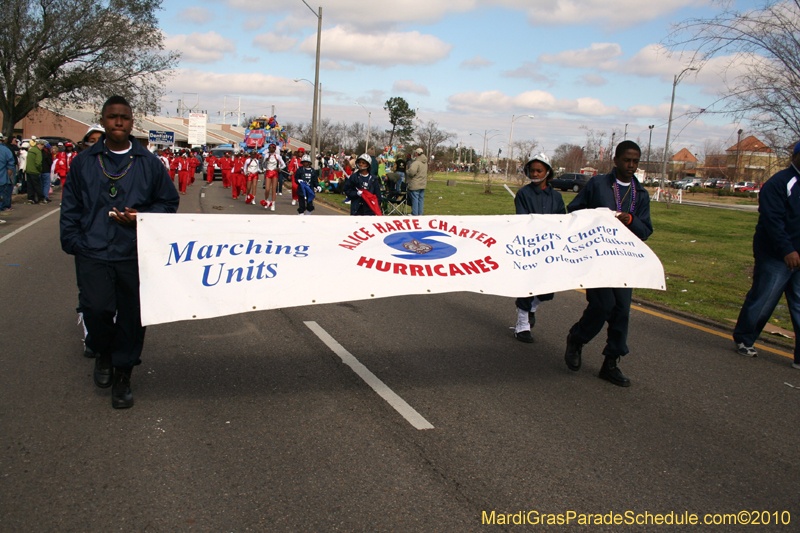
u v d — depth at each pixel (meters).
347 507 2.96
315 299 4.04
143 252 3.70
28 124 47.16
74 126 48.91
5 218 14.09
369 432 3.80
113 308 3.73
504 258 4.62
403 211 18.11
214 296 3.82
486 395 4.54
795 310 5.62
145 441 3.55
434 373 4.97
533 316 6.42
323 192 25.72
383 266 4.31
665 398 4.69
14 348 5.09
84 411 3.91
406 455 3.53
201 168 41.00
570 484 3.29
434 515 2.93
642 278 4.74
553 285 4.59
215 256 3.89
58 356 4.93
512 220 4.79
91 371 4.63
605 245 4.84
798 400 4.79
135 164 3.79
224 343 5.51
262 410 4.06
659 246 14.47
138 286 3.83
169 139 34.12
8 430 3.60
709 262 12.16
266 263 4.02
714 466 3.60
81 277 3.69
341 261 4.22
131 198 3.76
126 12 30.03
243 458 3.40
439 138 68.81
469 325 6.60
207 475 3.20
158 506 2.90
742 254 13.44
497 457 3.55
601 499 3.16
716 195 47.72
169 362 4.91
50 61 28.33
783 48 9.20
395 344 5.74
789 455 3.80
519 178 45.22
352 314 6.85
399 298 7.83
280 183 23.92
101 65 30.08
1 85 27.75
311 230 4.21
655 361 5.64
